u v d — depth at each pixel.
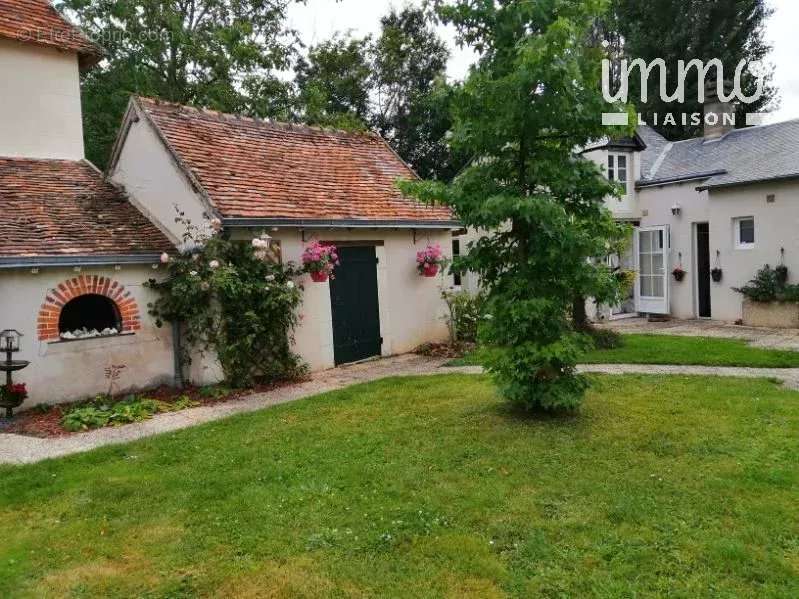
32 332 7.50
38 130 10.24
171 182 9.05
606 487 4.29
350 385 8.36
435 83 6.04
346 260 10.27
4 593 3.21
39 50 10.28
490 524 3.80
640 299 15.71
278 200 9.30
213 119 10.61
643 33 24.17
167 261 8.52
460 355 10.76
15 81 9.98
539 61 4.98
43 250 7.57
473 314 12.02
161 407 7.43
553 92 5.32
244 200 8.80
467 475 4.62
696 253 14.73
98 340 8.07
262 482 4.65
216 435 6.02
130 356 8.38
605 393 7.02
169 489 4.58
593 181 5.68
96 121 17.59
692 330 12.70
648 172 16.00
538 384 5.91
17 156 9.98
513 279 5.83
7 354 7.07
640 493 4.18
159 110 9.80
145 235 8.91
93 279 8.04
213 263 8.02
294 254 9.36
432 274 11.48
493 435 5.54
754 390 6.94
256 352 8.63
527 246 5.94
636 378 7.81
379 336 10.85
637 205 15.70
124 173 9.95
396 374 9.14
